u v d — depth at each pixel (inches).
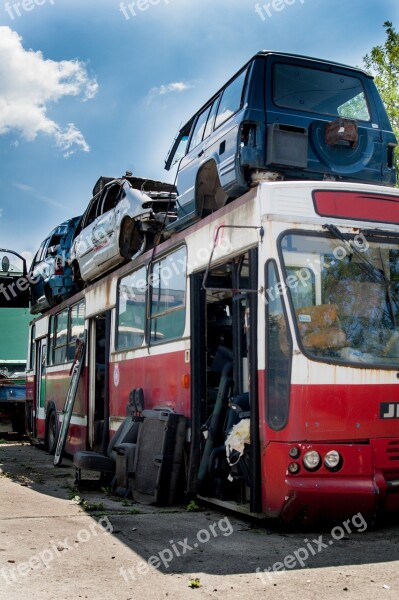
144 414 385.1
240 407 310.2
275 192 297.4
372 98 393.4
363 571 230.2
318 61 382.3
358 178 371.9
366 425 285.1
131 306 466.0
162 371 398.9
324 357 285.9
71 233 704.4
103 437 502.0
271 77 366.3
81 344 575.2
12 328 1058.7
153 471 362.3
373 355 293.4
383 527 299.7
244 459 302.2
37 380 777.6
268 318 292.0
